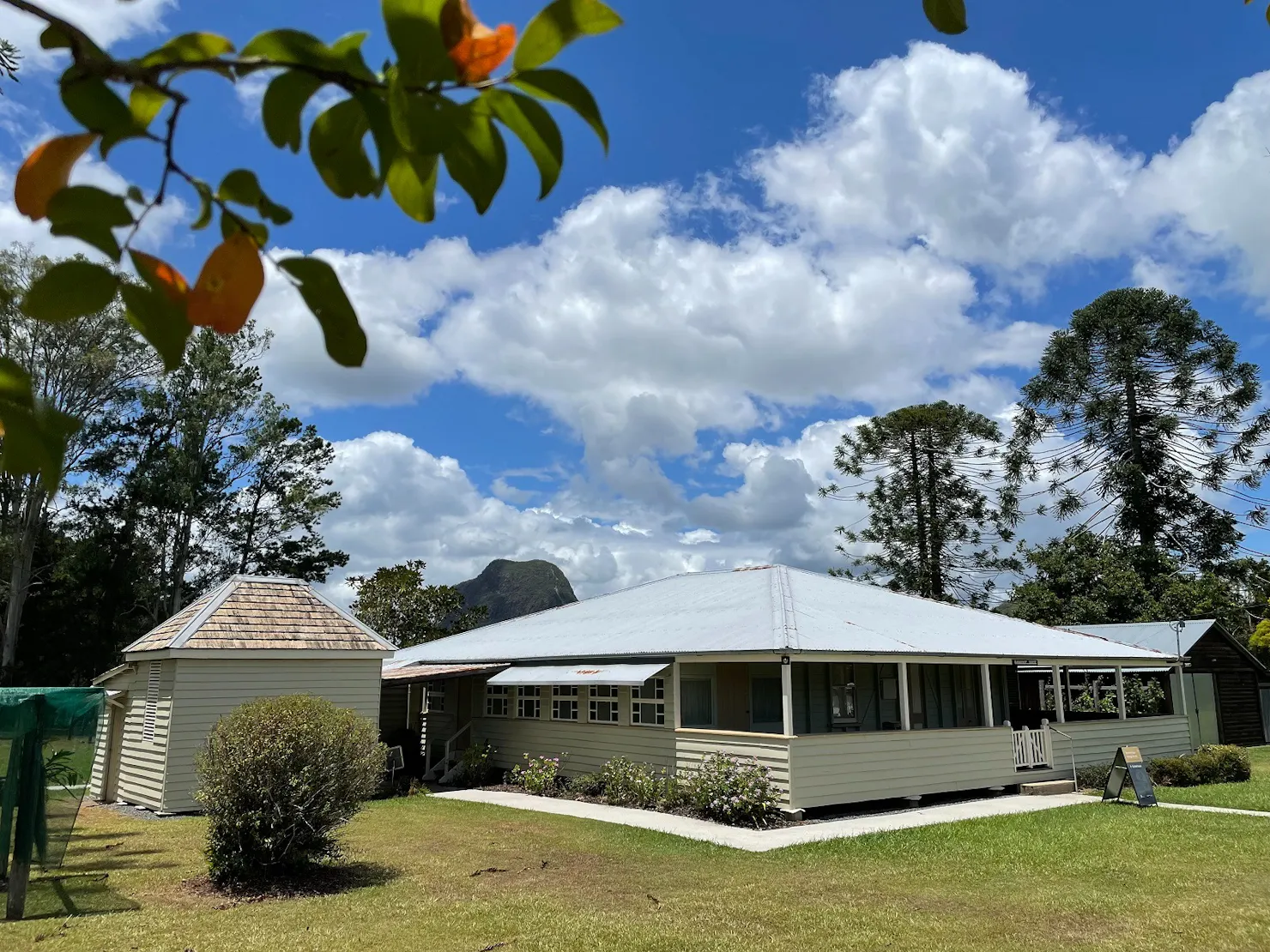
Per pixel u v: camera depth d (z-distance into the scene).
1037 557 36.78
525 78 0.88
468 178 0.96
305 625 17.23
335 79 0.84
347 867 11.02
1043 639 20.31
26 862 8.95
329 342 0.92
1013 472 36.03
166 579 35.69
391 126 0.85
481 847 12.28
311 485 38.59
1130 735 20.34
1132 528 37.72
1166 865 10.72
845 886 9.89
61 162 0.82
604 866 11.03
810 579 21.22
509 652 21.58
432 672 20.17
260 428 37.12
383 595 36.06
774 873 10.59
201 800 10.43
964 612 21.61
